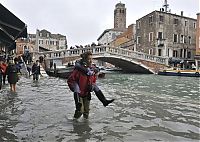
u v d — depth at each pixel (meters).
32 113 6.02
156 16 43.31
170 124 5.29
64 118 5.55
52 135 4.37
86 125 5.02
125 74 35.16
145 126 5.07
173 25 44.56
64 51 30.75
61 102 7.60
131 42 54.19
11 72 10.21
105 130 4.71
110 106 7.18
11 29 11.70
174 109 7.04
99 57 33.81
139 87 15.13
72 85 5.37
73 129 4.73
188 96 10.83
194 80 23.62
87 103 5.58
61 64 30.50
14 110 6.38
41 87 12.07
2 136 4.30
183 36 45.62
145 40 46.59
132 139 4.21
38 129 4.71
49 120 5.38
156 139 4.24
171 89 14.23
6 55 20.06
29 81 15.69
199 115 6.29
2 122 5.20
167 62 38.03
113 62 40.97
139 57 36.38
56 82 15.22
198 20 39.66
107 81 20.59
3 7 9.16
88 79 5.38
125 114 6.16
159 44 43.06
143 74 35.50
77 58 31.14
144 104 7.78
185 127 5.08
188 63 42.34
